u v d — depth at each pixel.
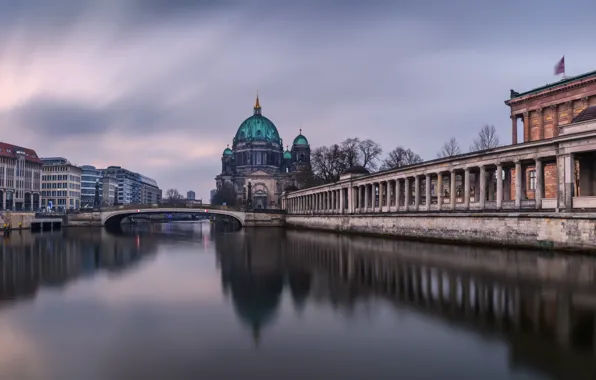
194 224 164.12
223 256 45.88
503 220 46.25
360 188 87.69
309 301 23.50
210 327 19.06
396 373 13.99
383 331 18.05
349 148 121.44
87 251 52.88
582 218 38.47
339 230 88.50
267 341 17.14
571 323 18.33
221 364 14.98
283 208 155.62
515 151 48.34
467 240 51.12
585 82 65.56
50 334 18.16
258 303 23.31
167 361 15.22
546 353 15.28
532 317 19.22
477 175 73.06
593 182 42.62
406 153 127.25
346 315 20.55
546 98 71.12
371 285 27.38
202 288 27.69
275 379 13.70
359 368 14.42
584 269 30.44
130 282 30.08
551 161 50.09
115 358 15.52
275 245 59.28
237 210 132.00
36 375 14.14
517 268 31.34
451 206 57.44
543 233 41.94
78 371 14.46
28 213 109.12
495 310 20.42
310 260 40.88
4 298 24.95
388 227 68.81
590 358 14.81
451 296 23.36
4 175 146.12
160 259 43.81
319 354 15.66
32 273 34.44
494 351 15.57
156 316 20.89
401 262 36.66
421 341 16.72
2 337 17.75
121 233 95.50
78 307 22.75
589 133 39.66
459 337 17.03
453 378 13.55
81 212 126.50
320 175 131.62
